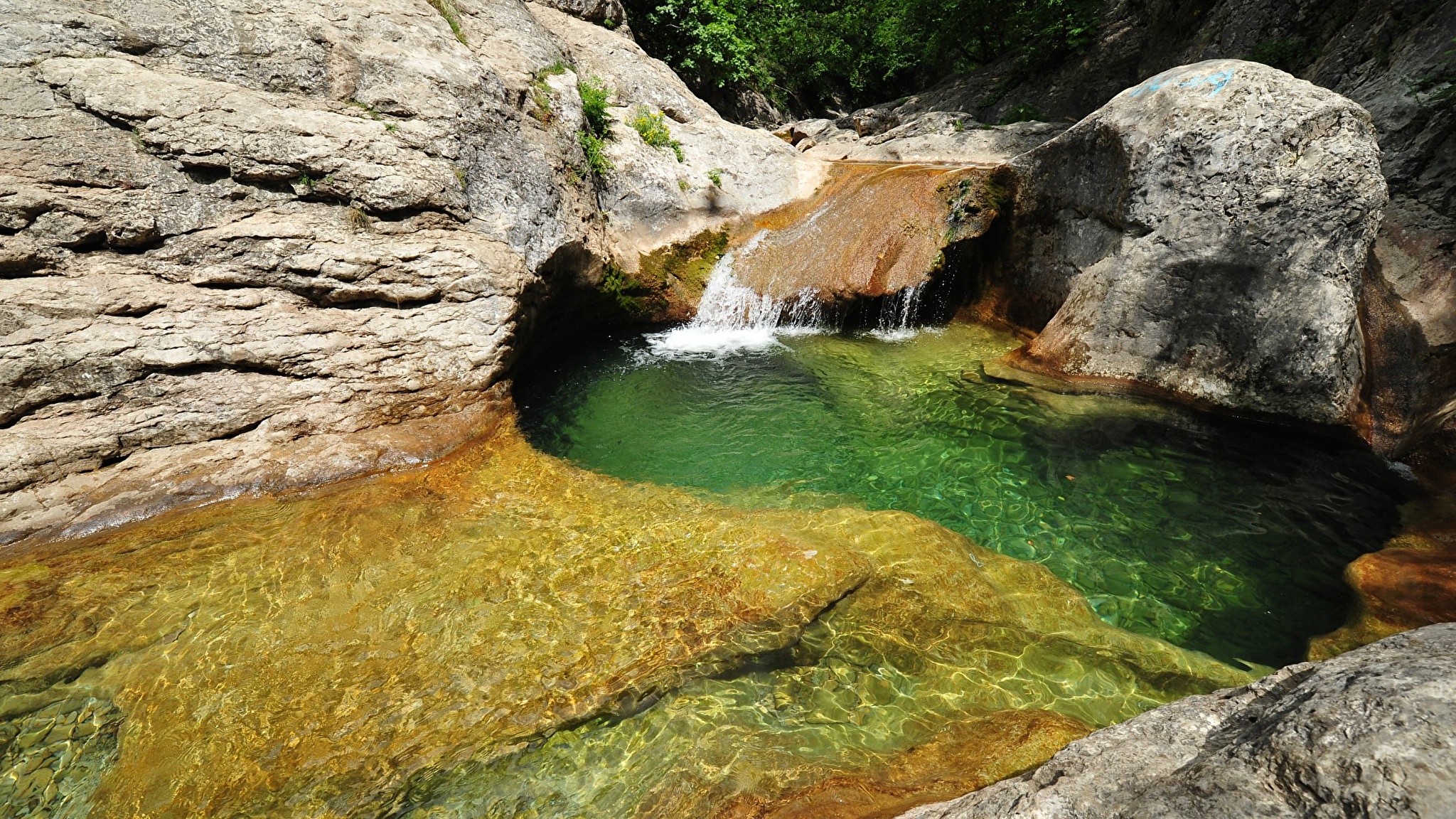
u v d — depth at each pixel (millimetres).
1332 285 6070
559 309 8555
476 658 3822
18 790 3150
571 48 11055
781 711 3535
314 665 3789
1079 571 4832
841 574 4434
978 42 18000
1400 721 1871
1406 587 4273
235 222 6059
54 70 5602
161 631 4043
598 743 3359
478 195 7246
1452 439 5238
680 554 4699
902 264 9148
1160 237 6891
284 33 6625
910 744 3277
